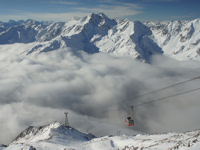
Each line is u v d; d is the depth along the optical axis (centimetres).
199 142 4825
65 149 8388
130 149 6569
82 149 8969
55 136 12356
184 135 7006
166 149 5478
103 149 8725
